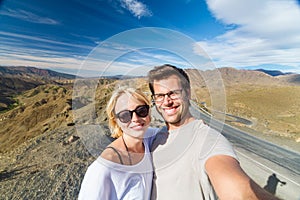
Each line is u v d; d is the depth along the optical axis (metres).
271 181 2.57
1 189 2.68
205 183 0.60
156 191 0.67
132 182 0.62
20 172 3.12
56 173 2.81
